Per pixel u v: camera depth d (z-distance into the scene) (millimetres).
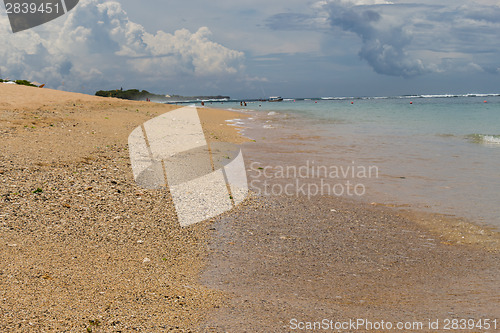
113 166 12953
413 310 5391
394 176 13461
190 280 6246
